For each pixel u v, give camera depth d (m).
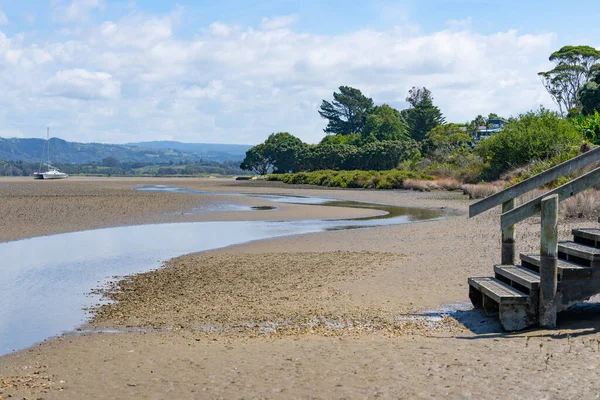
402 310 9.09
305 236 20.42
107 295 11.19
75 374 6.29
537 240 16.14
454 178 55.62
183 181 107.81
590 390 4.98
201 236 20.91
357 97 162.62
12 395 5.55
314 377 5.74
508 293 7.70
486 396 4.97
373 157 105.88
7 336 8.45
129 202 38.47
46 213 29.77
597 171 8.04
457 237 18.34
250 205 37.19
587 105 65.94
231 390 5.45
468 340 7.09
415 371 5.77
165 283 12.20
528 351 6.34
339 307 9.43
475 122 123.50
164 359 6.74
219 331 8.27
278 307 9.60
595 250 7.83
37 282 12.56
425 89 124.75
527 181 8.94
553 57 99.88
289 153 136.50
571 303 7.54
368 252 15.84
